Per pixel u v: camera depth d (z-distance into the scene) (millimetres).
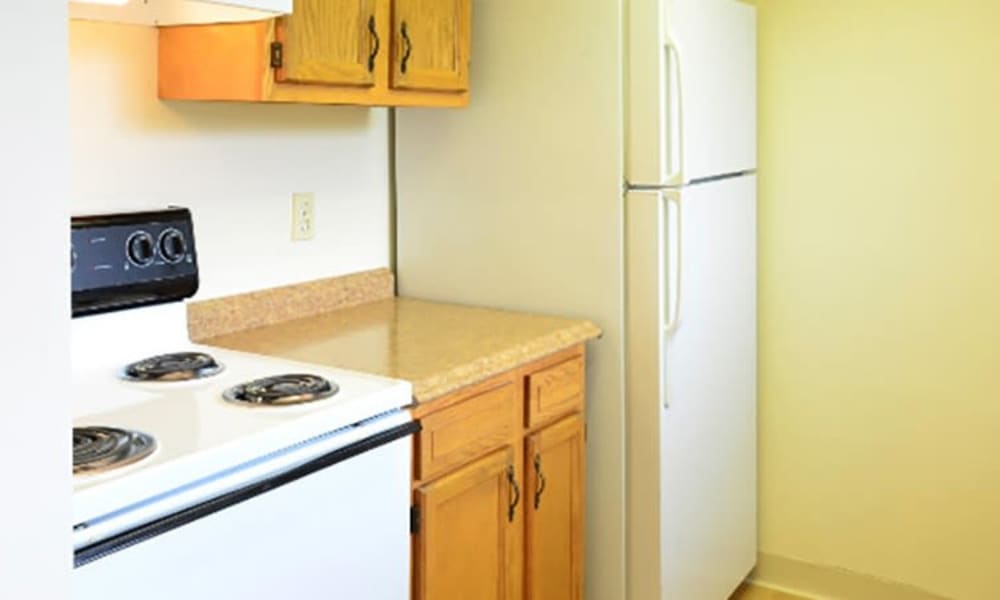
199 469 1418
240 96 2033
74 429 1519
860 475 3023
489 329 2375
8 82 1021
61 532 1111
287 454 1566
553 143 2512
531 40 2512
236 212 2361
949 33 2771
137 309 1985
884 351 2949
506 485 2188
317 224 2582
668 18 2359
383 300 2768
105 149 2059
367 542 1733
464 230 2684
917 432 2926
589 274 2496
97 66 2033
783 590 3172
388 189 2797
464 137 2648
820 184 2988
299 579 1590
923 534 2949
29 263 1054
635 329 2451
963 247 2811
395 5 2271
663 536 2484
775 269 3082
